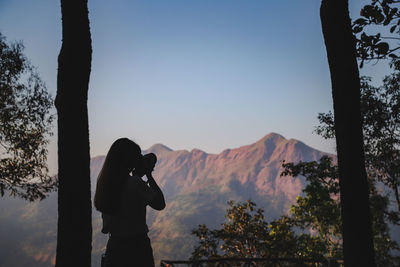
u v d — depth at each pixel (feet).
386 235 69.46
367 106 41.47
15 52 37.65
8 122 36.88
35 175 38.17
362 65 14.25
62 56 7.95
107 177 7.59
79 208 7.34
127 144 8.00
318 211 60.08
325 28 9.55
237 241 62.69
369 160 46.24
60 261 7.15
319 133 47.19
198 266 14.96
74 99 7.74
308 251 59.16
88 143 7.87
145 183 8.07
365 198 8.64
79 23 8.11
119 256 7.49
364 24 14.17
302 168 55.62
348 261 8.56
